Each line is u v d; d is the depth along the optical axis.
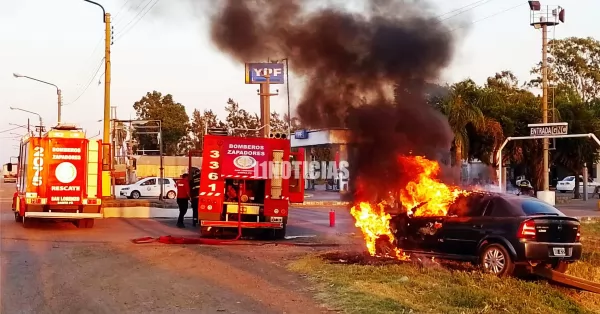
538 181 40.03
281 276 10.55
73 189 19.67
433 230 11.76
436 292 8.96
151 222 23.20
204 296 9.01
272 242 16.42
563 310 9.03
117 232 18.97
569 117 40.28
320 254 13.02
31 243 15.64
